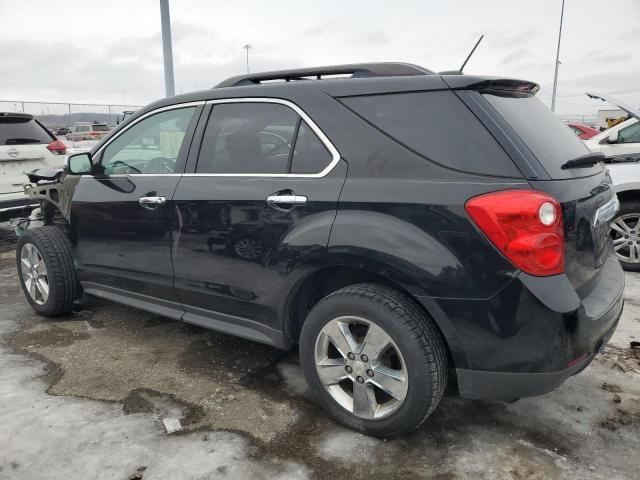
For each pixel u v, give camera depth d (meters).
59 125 19.83
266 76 2.99
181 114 3.19
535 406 2.79
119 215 3.36
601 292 2.41
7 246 6.81
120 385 3.05
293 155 2.64
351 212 2.37
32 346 3.60
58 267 3.89
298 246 2.51
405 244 2.21
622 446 2.45
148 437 2.54
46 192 4.12
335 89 2.58
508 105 2.39
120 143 3.52
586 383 3.03
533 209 2.02
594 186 2.44
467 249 2.12
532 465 2.32
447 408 2.78
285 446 2.47
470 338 2.18
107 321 4.05
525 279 2.05
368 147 2.41
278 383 3.07
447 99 2.29
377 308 2.32
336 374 2.54
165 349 3.54
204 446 2.47
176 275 3.12
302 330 2.61
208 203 2.88
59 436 2.54
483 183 2.13
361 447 2.45
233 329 3.00
